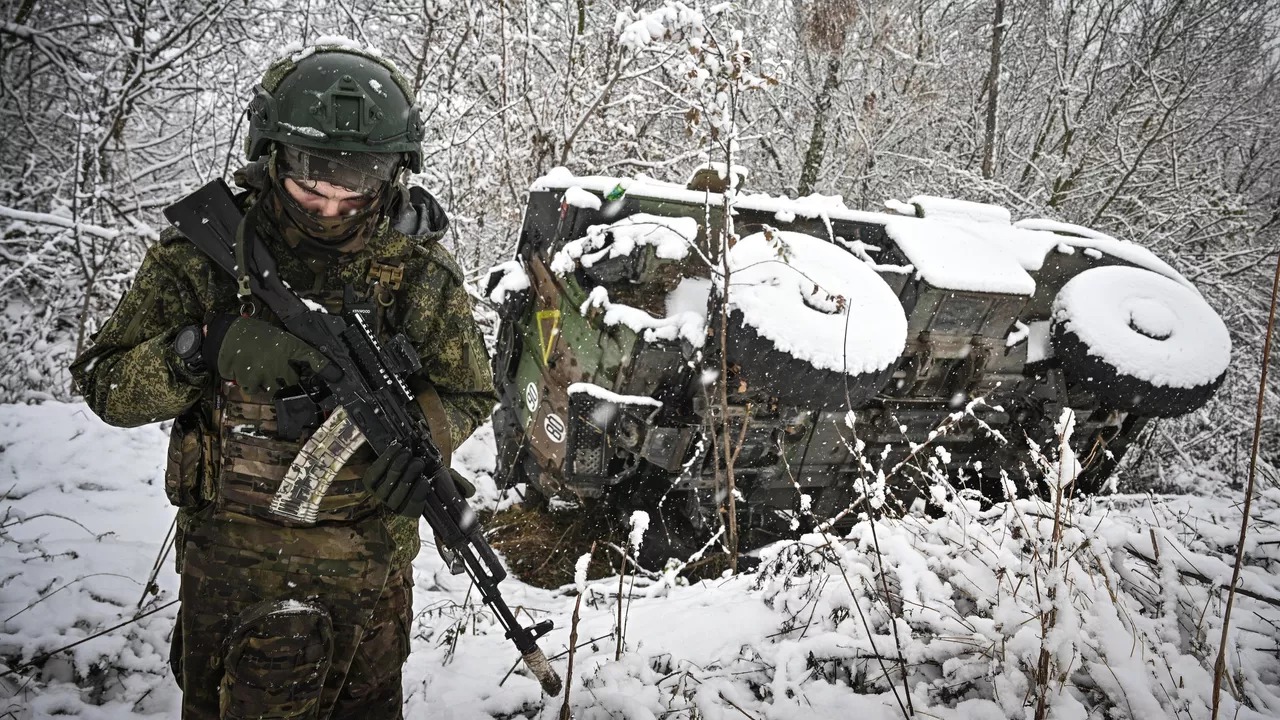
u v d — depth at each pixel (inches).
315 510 75.2
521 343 226.4
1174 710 91.5
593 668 110.0
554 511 228.4
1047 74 512.7
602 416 186.5
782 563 132.6
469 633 129.8
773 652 110.0
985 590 107.9
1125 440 245.6
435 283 81.7
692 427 189.0
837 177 432.8
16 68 340.5
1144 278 237.0
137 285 74.7
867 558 118.1
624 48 331.9
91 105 305.7
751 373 175.9
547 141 350.0
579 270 197.5
